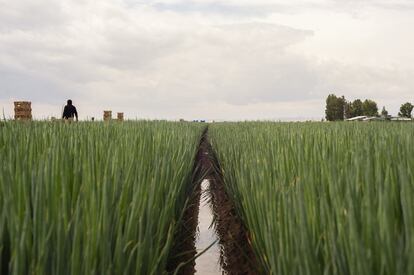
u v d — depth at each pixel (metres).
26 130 6.12
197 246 5.42
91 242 1.92
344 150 4.51
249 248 4.34
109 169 2.96
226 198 6.46
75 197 2.61
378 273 1.80
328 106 87.06
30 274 1.80
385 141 4.41
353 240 1.72
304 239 1.89
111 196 2.52
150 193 2.63
